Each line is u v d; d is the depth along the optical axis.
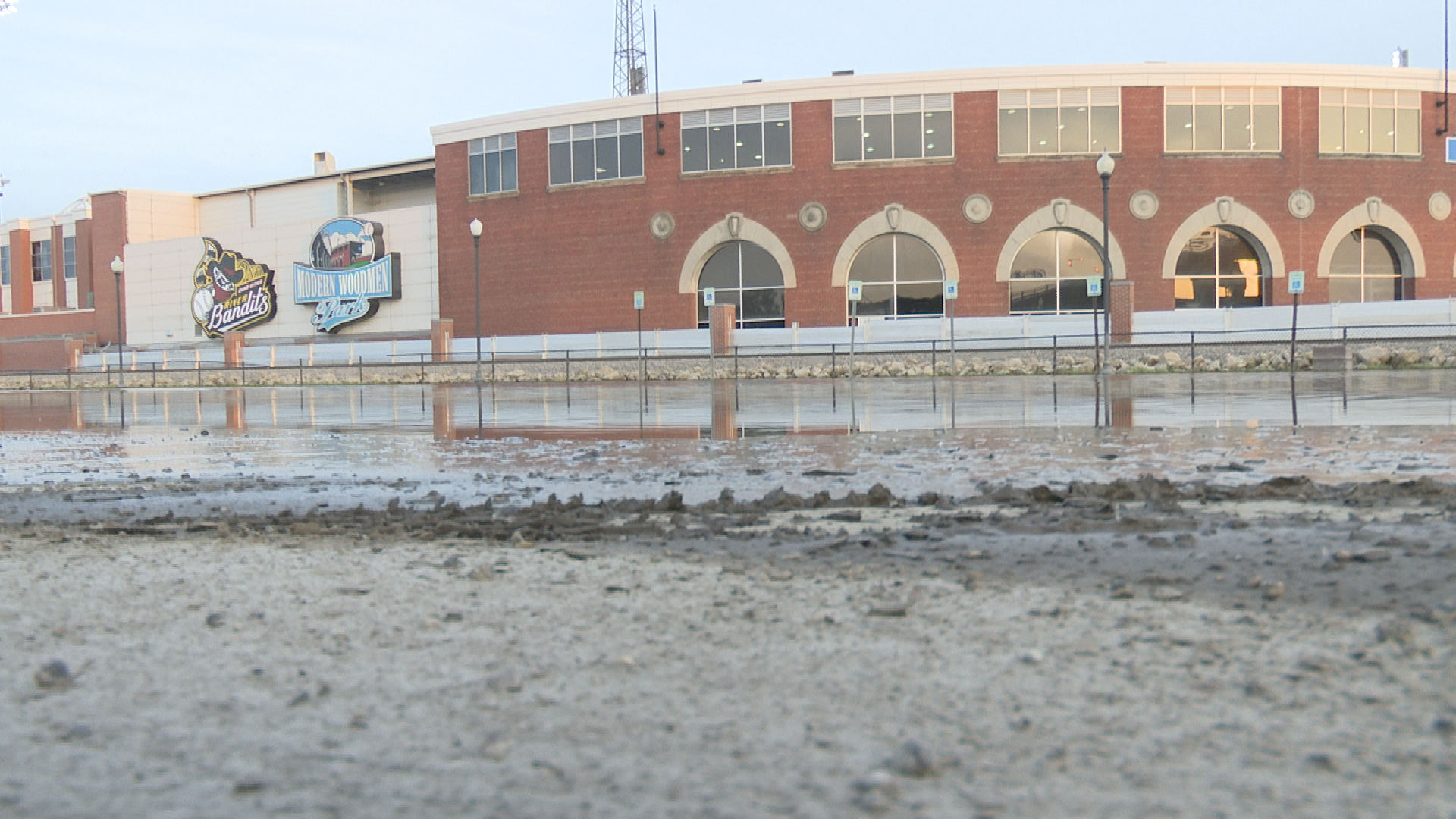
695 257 45.78
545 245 48.34
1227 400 19.05
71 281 72.88
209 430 18.72
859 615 4.05
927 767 2.49
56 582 5.05
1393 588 4.14
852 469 10.21
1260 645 3.45
